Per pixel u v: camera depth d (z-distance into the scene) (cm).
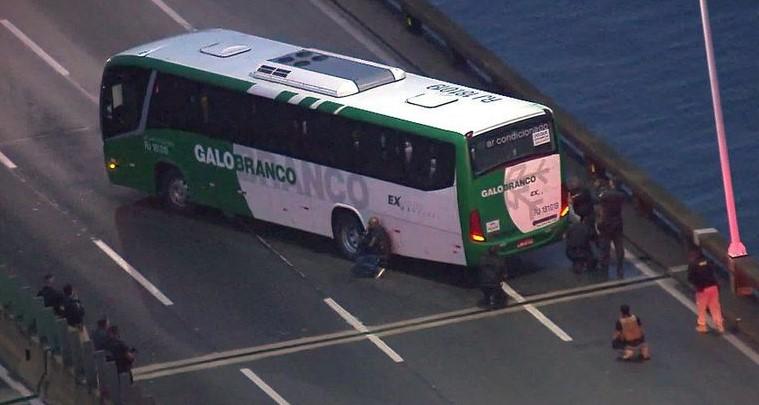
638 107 19362
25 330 12119
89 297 13138
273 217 13962
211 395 11775
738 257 13175
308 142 13475
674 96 19512
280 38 17175
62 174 15050
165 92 14275
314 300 13075
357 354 12312
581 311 12875
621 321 12138
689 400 11712
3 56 16975
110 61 14550
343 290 13200
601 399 11725
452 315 12825
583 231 13312
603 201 13288
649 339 12538
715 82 13438
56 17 17700
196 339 12556
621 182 14375
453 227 12825
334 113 13250
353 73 13525
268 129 13700
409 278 13362
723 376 12038
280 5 17850
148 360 12262
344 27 17362
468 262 12875
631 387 11875
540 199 13038
